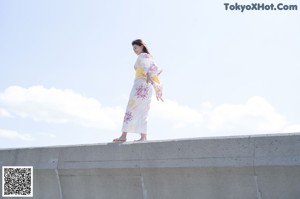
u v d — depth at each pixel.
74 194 6.37
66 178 6.46
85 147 6.30
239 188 5.08
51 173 6.61
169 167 5.47
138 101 6.63
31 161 6.89
